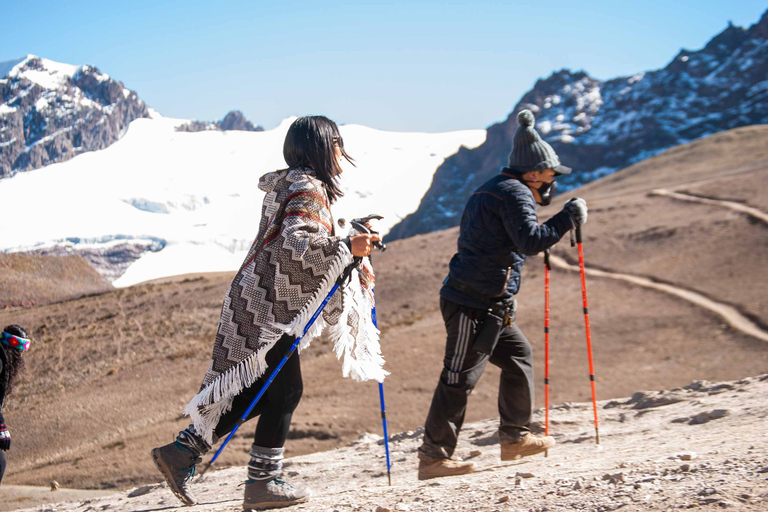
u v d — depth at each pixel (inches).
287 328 148.2
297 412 818.2
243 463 583.5
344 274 153.3
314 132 157.0
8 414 1043.3
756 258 1243.2
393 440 340.2
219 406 156.0
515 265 192.5
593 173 6314.0
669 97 6579.7
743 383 311.7
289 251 147.9
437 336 1146.7
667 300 1126.4
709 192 1841.8
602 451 208.7
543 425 291.9
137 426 906.7
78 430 920.3
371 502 153.0
